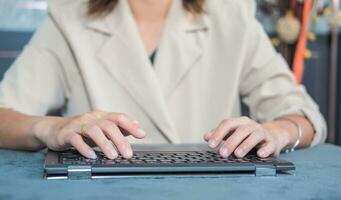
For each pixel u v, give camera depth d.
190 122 1.25
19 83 1.19
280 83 1.28
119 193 0.52
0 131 0.96
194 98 1.26
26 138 0.91
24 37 2.53
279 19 2.54
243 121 0.79
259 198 0.51
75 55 1.24
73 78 1.27
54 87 1.25
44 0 2.55
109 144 0.70
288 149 0.96
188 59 1.27
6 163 0.76
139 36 1.25
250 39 1.32
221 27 1.31
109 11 1.29
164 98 1.24
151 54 1.29
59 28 1.28
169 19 1.29
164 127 1.20
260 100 1.28
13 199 0.49
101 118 0.77
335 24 2.83
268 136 0.78
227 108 1.25
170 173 0.63
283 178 0.64
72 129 0.76
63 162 0.65
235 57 1.28
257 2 2.64
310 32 2.70
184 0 1.31
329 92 3.10
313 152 0.96
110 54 1.24
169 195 0.52
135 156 0.71
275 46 2.53
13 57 2.52
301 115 1.10
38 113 1.19
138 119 1.22
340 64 3.06
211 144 0.75
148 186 0.56
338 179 0.64
